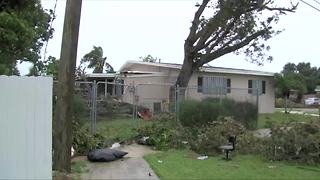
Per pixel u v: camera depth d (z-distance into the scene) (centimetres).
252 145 1498
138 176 1089
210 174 1108
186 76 2902
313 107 5538
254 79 3825
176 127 1717
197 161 1316
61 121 1083
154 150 1533
